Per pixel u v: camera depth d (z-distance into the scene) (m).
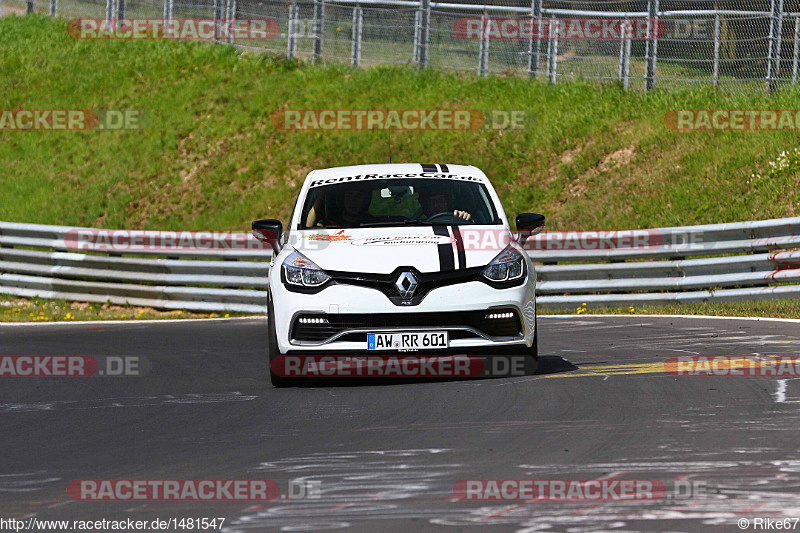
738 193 55.53
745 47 66.94
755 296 43.44
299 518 13.56
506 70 77.62
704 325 37.59
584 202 60.78
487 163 67.06
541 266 49.12
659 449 16.95
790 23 65.50
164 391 26.84
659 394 22.42
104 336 42.50
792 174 54.59
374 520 13.31
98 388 27.97
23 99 87.56
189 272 55.72
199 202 71.19
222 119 78.62
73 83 88.19
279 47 87.75
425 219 27.28
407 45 84.19
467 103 73.94
